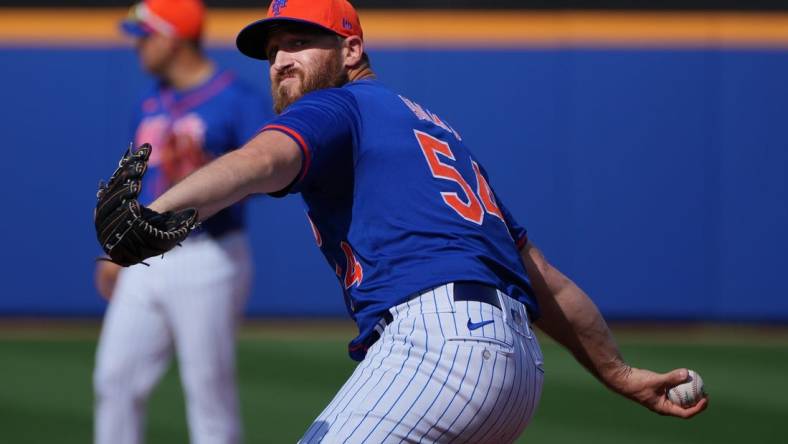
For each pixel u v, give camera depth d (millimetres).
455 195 8594
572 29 25656
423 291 8250
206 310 14867
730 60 25672
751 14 25688
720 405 20266
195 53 16156
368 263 8469
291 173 7582
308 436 8094
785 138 25719
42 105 25688
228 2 25703
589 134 25781
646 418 19453
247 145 7500
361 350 8773
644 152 25812
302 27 8969
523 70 25688
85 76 25625
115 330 14930
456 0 25766
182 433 18359
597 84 25703
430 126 8891
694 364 23188
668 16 25719
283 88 9078
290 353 23781
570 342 9805
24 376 21859
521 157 25812
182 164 15984
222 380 14992
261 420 19000
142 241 6723
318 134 7883
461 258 8367
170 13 15859
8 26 25547
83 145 25719
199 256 14828
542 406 20094
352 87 8766
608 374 9906
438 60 25672
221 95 16047
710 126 25766
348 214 8555
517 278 8805
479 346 8125
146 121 16250
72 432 18266
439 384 8047
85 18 25578
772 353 24234
